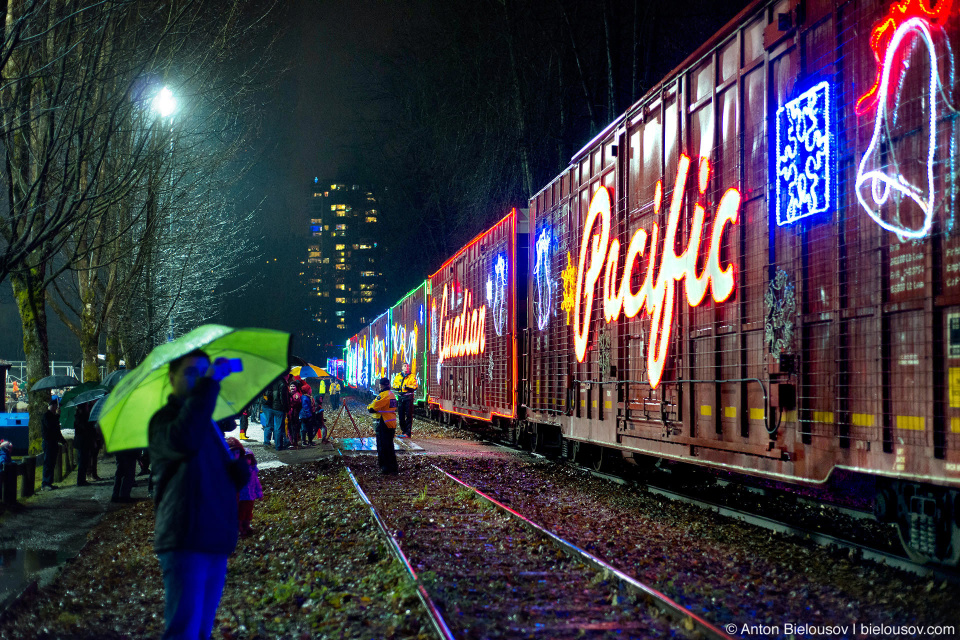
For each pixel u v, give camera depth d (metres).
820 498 10.23
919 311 5.58
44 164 11.87
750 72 7.95
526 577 6.73
